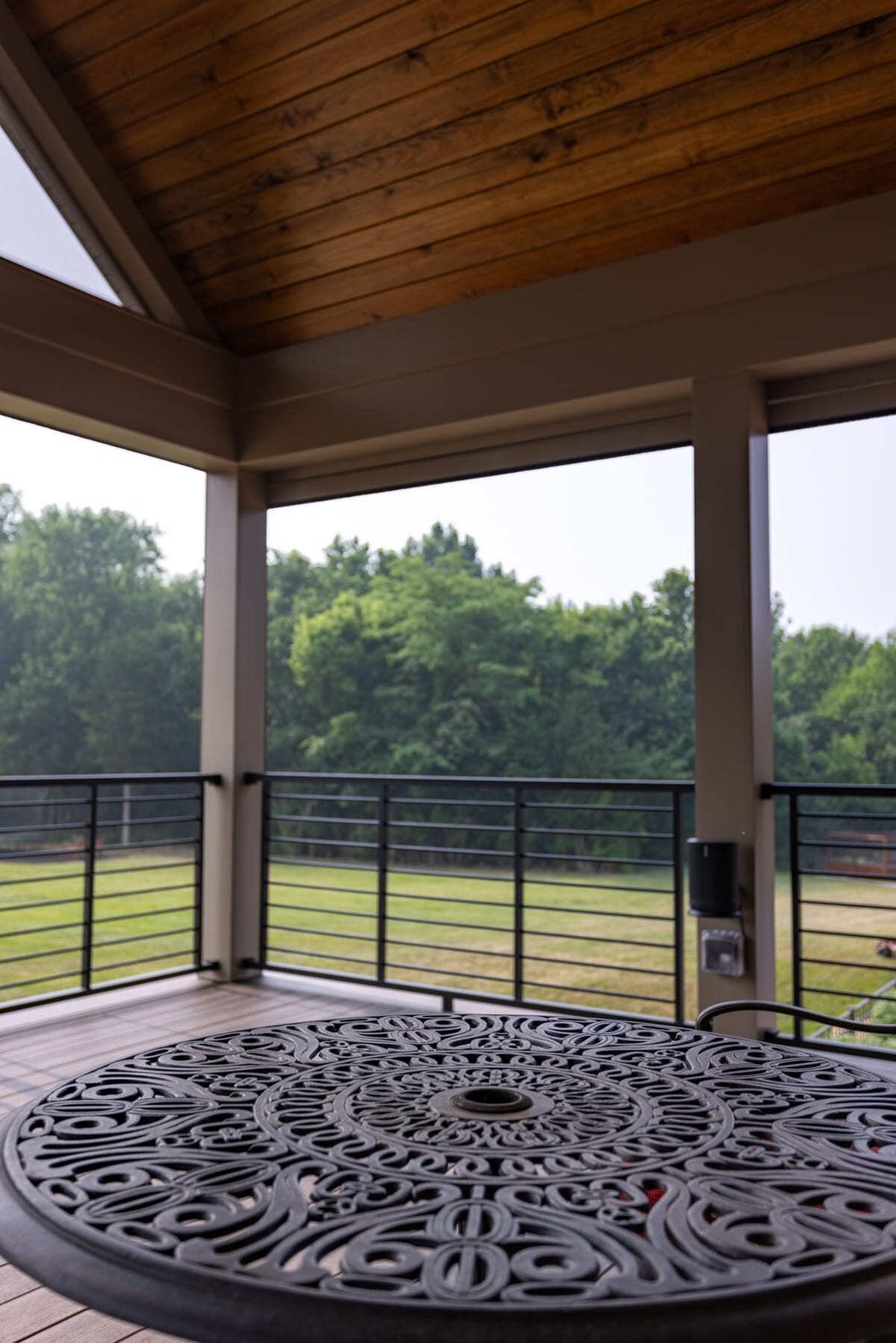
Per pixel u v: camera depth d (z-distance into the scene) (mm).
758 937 3615
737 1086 1489
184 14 3748
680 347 3807
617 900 14547
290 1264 991
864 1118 1357
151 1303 936
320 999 4398
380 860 4457
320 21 3619
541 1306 889
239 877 4797
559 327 4043
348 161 3967
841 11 3078
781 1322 895
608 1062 1603
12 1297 2074
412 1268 960
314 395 4652
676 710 16156
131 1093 1441
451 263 4164
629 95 3455
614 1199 1104
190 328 4688
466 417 4246
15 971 12008
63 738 16281
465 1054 1644
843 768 13938
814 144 3377
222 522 4949
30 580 16656
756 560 3732
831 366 3676
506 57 3514
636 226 3807
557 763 16062
